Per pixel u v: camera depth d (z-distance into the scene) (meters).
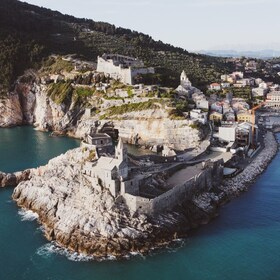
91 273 91.19
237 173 153.62
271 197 135.00
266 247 101.88
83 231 102.38
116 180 108.19
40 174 137.50
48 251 100.12
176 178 129.88
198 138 190.50
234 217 119.12
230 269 92.94
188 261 95.56
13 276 91.06
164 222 106.75
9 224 113.75
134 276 90.00
